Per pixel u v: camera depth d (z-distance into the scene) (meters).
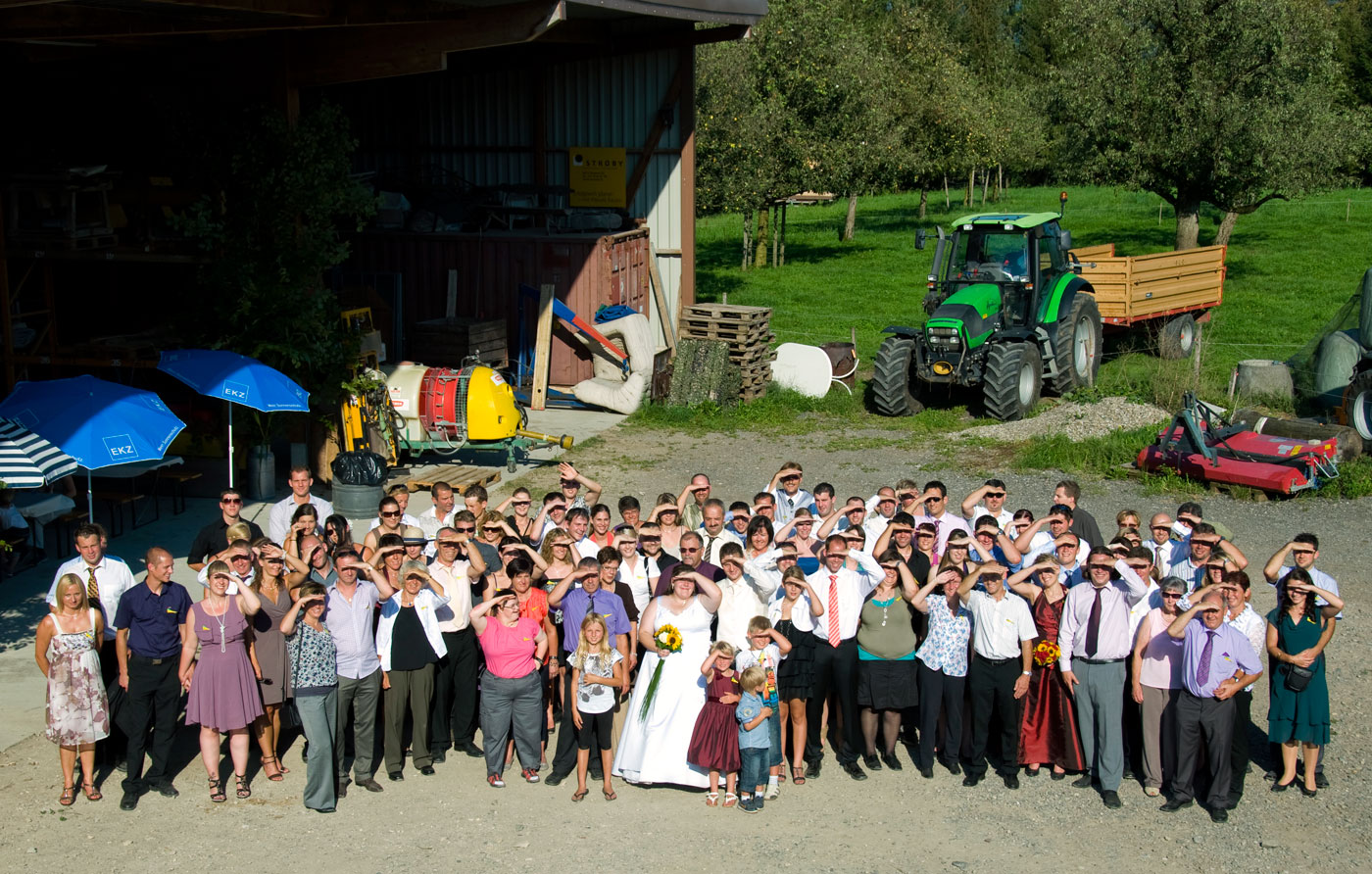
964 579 7.79
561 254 19.67
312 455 14.45
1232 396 16.77
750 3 18.14
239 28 12.07
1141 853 6.87
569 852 6.88
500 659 7.53
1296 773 7.66
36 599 10.52
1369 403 14.84
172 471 13.74
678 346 18.52
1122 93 26.88
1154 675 7.45
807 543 8.52
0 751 8.00
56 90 15.02
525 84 22.28
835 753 8.28
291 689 7.61
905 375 17.77
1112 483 14.14
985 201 49.28
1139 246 35.12
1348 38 47.72
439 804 7.47
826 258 36.44
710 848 6.95
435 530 9.20
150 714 7.39
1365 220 39.16
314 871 6.66
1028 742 7.85
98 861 6.73
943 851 6.90
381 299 18.84
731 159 30.64
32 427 9.53
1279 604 7.55
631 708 7.85
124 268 16.06
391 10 12.61
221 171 13.52
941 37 42.97
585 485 9.81
